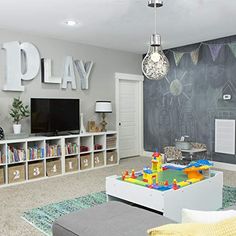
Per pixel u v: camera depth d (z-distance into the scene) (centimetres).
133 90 682
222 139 541
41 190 406
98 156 559
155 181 298
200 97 575
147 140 687
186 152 559
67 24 439
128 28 461
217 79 545
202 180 302
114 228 160
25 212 318
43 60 511
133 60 671
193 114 588
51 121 509
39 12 382
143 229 158
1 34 465
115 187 296
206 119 566
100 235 154
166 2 346
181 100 609
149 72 290
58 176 489
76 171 522
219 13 387
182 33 495
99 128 575
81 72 570
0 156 428
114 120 636
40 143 484
